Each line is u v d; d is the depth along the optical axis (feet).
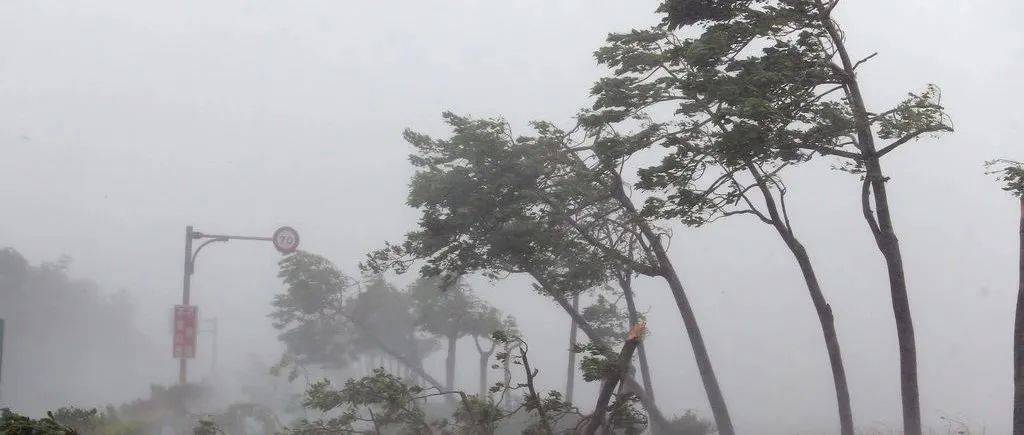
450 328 134.62
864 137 56.49
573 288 80.38
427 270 82.33
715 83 56.49
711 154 58.44
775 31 55.72
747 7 58.44
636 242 82.58
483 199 78.38
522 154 78.89
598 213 81.51
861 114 54.80
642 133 67.10
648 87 67.36
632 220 64.13
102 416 59.67
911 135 54.39
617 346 91.56
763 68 55.98
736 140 55.67
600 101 68.90
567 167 78.74
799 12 55.83
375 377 58.85
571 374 106.01
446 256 81.20
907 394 56.29
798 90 54.70
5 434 32.86
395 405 57.36
